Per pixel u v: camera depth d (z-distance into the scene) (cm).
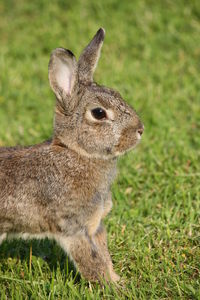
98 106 962
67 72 986
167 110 1504
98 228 1023
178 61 1773
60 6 2080
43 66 1781
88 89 985
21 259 1073
